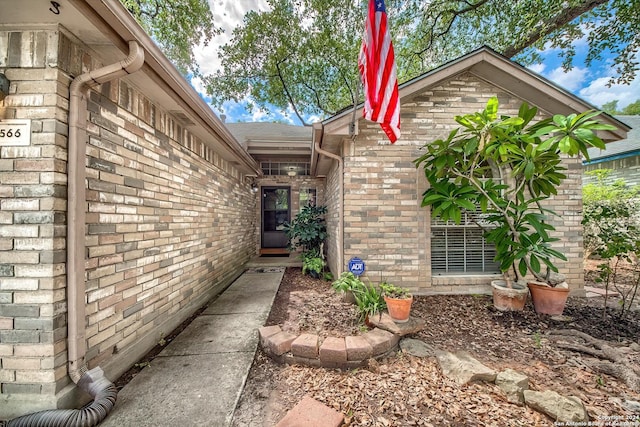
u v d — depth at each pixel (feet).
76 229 5.99
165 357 8.20
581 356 7.97
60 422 5.19
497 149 9.91
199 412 5.88
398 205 13.25
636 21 17.90
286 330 9.45
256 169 21.48
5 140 5.61
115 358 7.21
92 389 5.85
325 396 6.39
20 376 5.58
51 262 5.58
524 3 20.03
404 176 13.29
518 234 11.28
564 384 6.75
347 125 12.19
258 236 27.89
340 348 7.60
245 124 32.71
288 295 14.15
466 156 11.87
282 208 29.12
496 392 6.46
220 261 16.28
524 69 12.35
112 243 7.27
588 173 27.53
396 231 13.23
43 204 5.60
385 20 9.51
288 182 28.19
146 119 8.92
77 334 5.99
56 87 5.71
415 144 13.35
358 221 13.19
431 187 12.49
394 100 9.51
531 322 10.25
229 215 18.22
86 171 6.38
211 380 7.02
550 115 13.89
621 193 22.04
